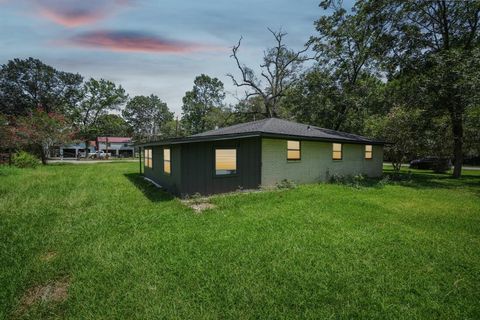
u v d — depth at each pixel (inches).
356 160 563.8
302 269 128.8
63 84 1507.1
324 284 115.3
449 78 484.4
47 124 970.1
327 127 844.0
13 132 827.4
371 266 131.7
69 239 169.8
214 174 358.9
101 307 100.5
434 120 570.6
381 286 114.0
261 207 253.1
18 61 1406.3
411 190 375.2
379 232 183.5
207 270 126.5
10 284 115.0
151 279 118.6
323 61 804.6
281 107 1114.1
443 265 134.5
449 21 549.3
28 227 196.9
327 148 486.9
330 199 288.2
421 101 555.8
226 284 114.4
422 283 116.9
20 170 631.2
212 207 261.7
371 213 235.0
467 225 202.8
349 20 722.8
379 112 791.7
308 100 848.3
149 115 2659.9
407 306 100.9
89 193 340.5
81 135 1445.6
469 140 586.9
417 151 565.0
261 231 182.5
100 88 1529.3
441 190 379.6
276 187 376.8
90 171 696.4
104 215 229.3
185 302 102.6
